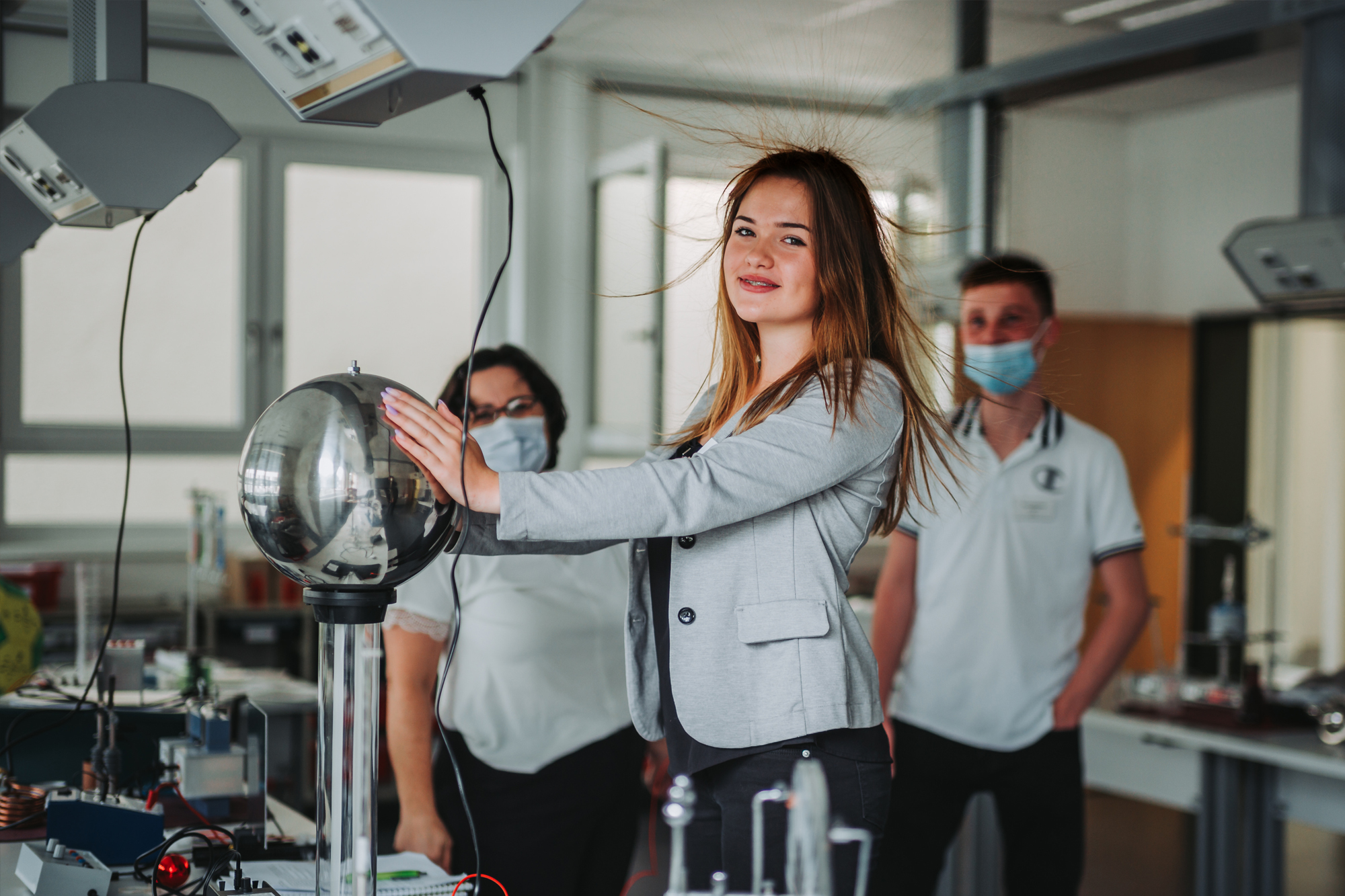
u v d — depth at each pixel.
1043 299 2.73
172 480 5.14
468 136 5.42
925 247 3.84
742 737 1.34
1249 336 5.73
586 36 5.00
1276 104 5.63
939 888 3.38
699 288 2.00
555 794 2.13
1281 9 3.58
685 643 1.37
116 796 1.91
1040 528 2.69
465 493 1.20
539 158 5.53
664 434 1.90
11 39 4.59
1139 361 6.05
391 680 2.16
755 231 1.42
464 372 2.23
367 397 1.21
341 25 1.14
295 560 1.18
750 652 1.35
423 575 2.17
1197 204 5.99
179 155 1.89
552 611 2.15
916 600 2.80
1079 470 2.71
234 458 5.25
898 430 1.40
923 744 2.74
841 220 1.41
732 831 1.34
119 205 1.87
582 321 5.64
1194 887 4.17
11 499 4.89
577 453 5.68
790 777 1.32
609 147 5.51
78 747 2.33
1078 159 6.19
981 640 2.69
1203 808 3.03
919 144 4.37
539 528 1.21
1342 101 3.52
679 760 1.38
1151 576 6.04
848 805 1.33
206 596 4.69
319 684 1.24
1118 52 3.97
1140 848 4.63
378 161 5.32
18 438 4.84
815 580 1.36
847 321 1.40
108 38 1.87
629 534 1.25
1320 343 5.55
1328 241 3.43
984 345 2.72
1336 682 3.36
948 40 4.90
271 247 5.18
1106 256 6.23
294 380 5.32
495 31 1.13
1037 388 2.74
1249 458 5.71
